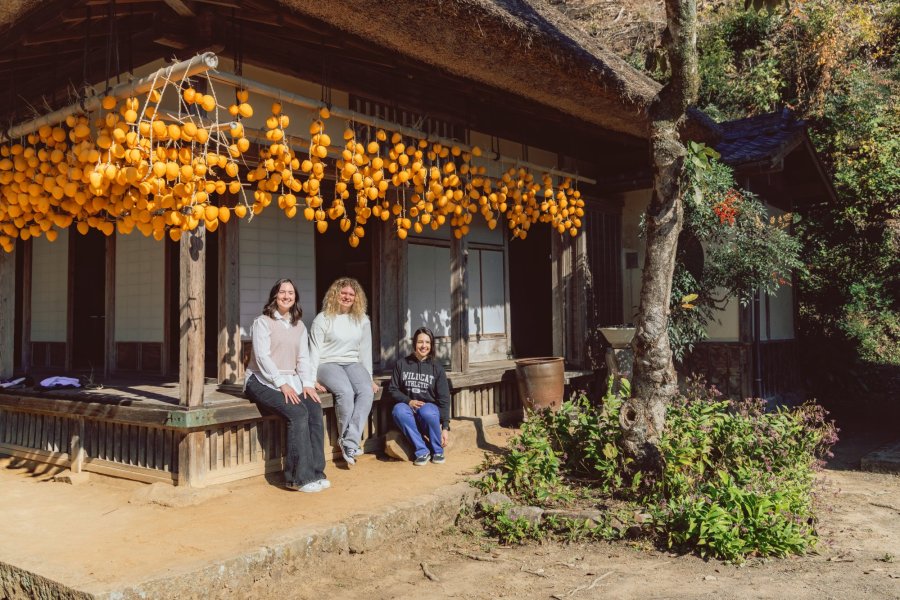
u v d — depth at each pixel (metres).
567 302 7.72
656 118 4.53
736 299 7.75
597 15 16.20
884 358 12.00
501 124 7.14
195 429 4.21
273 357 4.46
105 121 3.40
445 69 5.12
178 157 3.43
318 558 3.46
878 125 11.59
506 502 4.34
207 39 4.19
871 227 11.07
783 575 3.38
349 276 6.85
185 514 3.82
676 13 4.32
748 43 14.05
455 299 6.36
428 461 5.23
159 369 6.77
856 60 13.44
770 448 4.69
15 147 3.90
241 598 3.08
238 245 5.73
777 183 9.50
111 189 3.53
